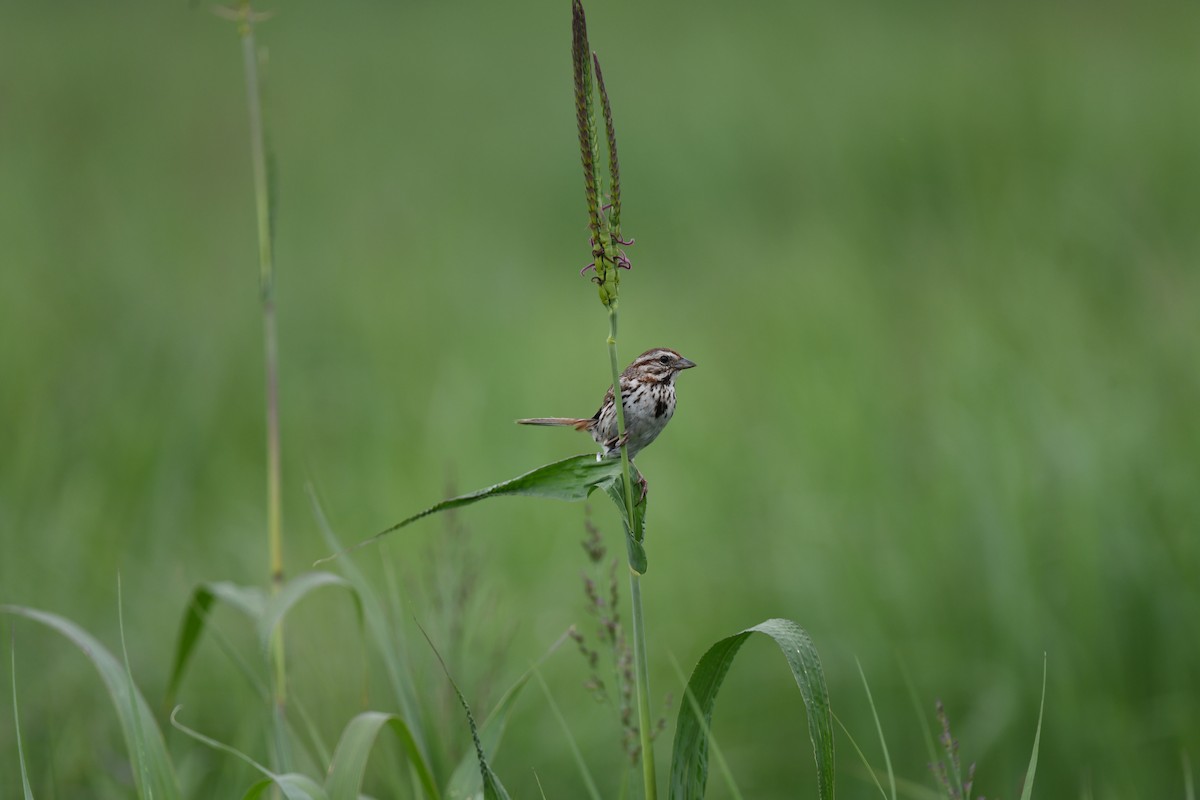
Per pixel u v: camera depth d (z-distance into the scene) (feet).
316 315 54.60
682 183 75.00
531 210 79.46
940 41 87.76
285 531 36.32
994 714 26.61
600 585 18.70
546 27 119.55
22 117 85.81
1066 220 47.19
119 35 116.47
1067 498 30.27
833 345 43.24
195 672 28.94
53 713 26.30
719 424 41.63
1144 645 28.27
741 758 27.53
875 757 27.02
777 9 106.83
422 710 21.38
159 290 54.13
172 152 85.51
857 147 67.31
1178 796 25.25
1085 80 69.62
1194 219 50.01
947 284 44.96
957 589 30.35
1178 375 35.24
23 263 53.42
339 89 104.78
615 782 26.37
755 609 32.14
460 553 25.89
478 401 42.42
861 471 34.91
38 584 30.66
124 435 38.91
